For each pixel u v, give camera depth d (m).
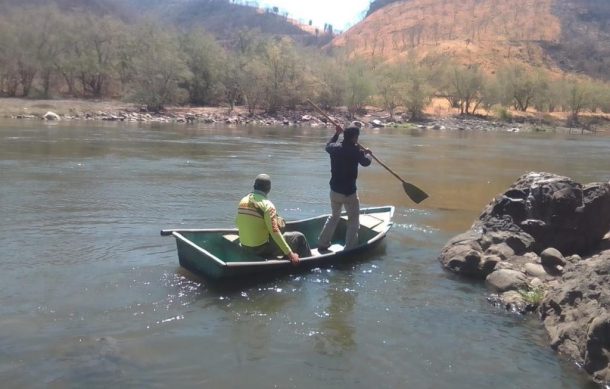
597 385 4.53
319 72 60.56
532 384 4.54
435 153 26.70
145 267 6.98
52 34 55.16
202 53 58.31
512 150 30.95
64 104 47.66
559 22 153.88
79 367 4.48
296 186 14.13
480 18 153.62
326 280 6.79
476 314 5.94
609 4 164.38
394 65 72.06
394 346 5.11
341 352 4.95
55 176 14.45
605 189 8.13
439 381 4.54
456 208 12.12
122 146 23.59
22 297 5.87
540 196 8.18
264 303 5.98
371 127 52.53
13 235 8.34
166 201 11.53
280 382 4.41
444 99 79.44
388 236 9.12
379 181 15.96
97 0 152.12
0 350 4.70
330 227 7.69
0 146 21.33
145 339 5.02
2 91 54.44
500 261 7.24
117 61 58.72
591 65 130.88
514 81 73.50
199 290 6.27
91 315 5.49
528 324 5.74
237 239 7.16
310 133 38.03
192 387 4.28
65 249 7.68
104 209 10.48
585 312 5.15
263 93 54.31
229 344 5.00
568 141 42.69
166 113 49.38
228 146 25.78
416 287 6.71
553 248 7.45
